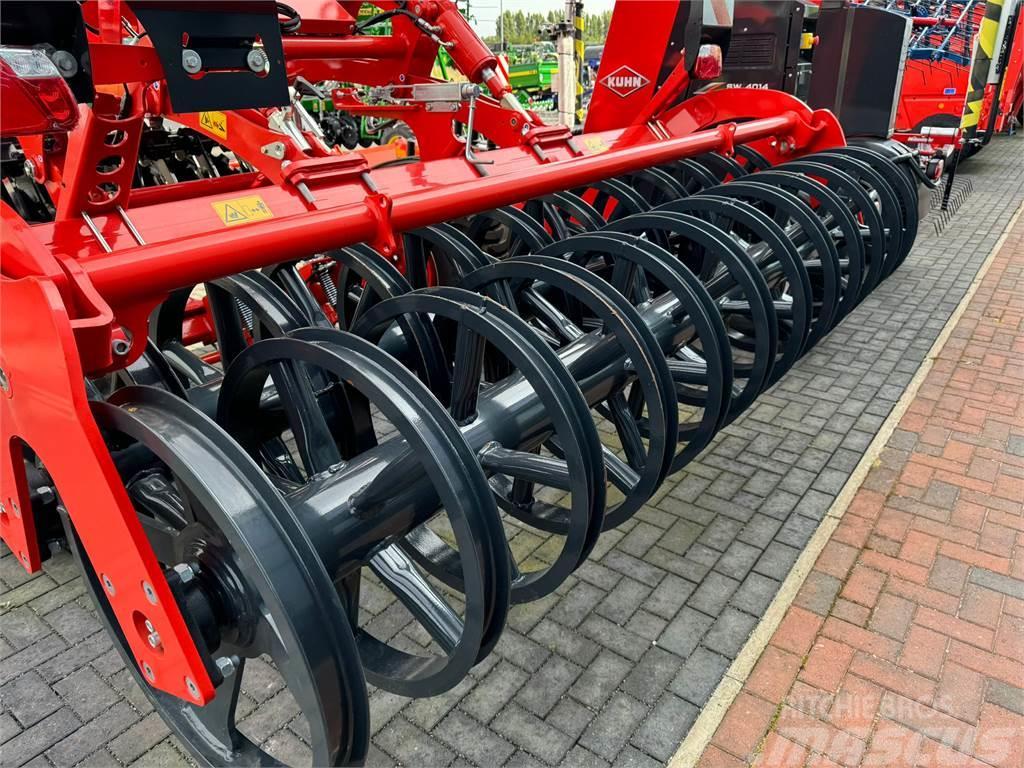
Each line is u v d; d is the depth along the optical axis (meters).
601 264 3.41
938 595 2.57
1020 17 10.94
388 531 1.72
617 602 2.57
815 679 2.25
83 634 2.46
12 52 1.30
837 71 5.30
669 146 3.40
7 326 1.42
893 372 4.27
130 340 1.61
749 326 3.84
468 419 2.00
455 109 3.26
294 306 2.26
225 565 1.45
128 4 1.54
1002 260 6.34
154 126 3.23
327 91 3.89
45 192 4.14
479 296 1.88
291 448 3.64
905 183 3.93
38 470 1.90
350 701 1.39
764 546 2.84
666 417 2.15
